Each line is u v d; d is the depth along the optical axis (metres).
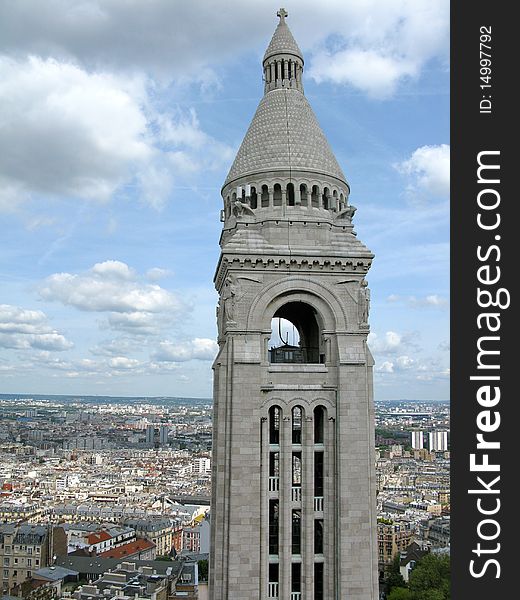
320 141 74.62
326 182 72.94
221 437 66.38
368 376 67.56
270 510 68.00
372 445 66.38
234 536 63.66
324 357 68.62
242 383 65.62
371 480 65.88
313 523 65.50
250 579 63.25
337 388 67.00
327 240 69.38
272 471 68.25
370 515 65.25
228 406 65.88
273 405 66.38
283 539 64.75
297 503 66.12
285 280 67.81
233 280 67.31
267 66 78.81
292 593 64.56
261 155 73.12
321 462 68.38
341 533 64.62
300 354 74.25
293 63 77.94
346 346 67.50
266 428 65.88
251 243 68.00
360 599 63.84
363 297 68.25
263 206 72.50
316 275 68.38
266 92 78.50
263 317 67.31
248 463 64.69
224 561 64.06
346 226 71.12
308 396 66.94
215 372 73.00
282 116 74.50
